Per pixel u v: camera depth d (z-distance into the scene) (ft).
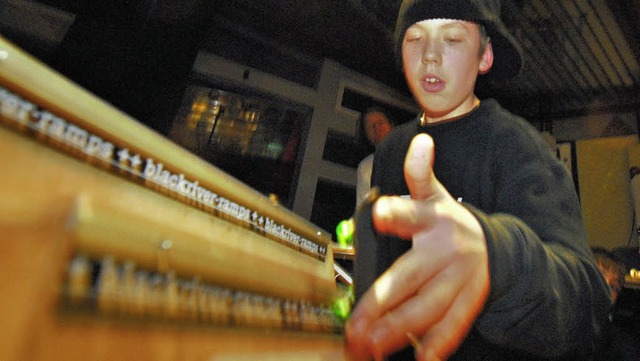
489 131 2.96
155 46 12.21
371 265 2.35
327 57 21.38
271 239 1.77
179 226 1.24
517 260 1.45
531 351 1.94
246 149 19.60
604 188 20.16
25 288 0.74
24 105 0.95
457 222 1.37
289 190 20.35
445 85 2.85
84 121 1.08
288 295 1.64
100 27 11.59
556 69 19.40
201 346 1.01
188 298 1.09
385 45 19.13
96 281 0.87
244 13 17.97
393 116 23.70
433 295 1.32
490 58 3.24
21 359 0.68
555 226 2.06
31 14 14.20
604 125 21.12
